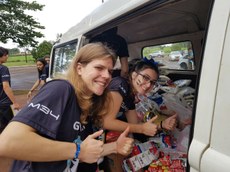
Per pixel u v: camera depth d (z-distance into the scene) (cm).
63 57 432
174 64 352
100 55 147
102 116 171
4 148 120
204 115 115
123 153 173
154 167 204
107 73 150
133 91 211
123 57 305
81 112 151
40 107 130
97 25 256
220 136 107
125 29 342
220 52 110
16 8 1280
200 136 116
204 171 111
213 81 112
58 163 142
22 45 1334
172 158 205
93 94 159
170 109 223
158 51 376
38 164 139
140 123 220
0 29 1248
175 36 340
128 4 196
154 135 216
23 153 122
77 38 324
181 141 205
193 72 324
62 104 137
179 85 290
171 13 267
